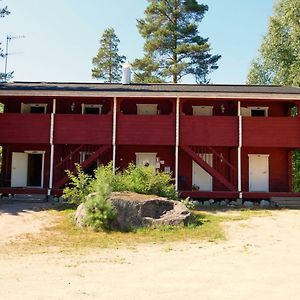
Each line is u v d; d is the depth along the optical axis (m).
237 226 14.79
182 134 21.59
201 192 21.02
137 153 23.75
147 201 14.97
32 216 16.41
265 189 23.66
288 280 7.71
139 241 12.41
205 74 39.25
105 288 7.17
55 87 23.33
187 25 38.31
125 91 21.31
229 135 21.58
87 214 14.48
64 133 21.69
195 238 12.87
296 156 31.98
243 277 7.98
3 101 23.78
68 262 9.51
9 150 23.72
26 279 7.85
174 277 8.01
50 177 21.52
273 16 33.50
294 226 14.81
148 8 38.88
